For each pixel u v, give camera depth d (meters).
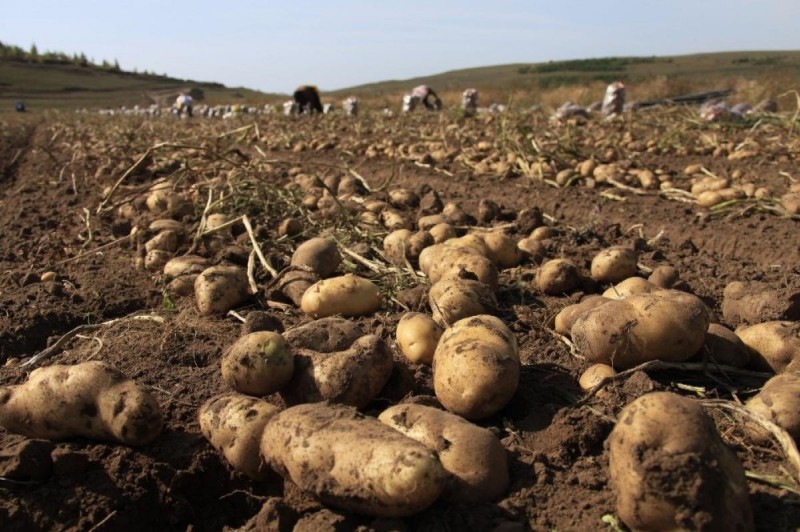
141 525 0.45
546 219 1.11
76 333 0.70
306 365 0.50
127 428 0.46
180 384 0.57
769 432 0.44
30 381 0.48
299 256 0.77
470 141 2.04
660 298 0.52
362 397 0.49
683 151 1.76
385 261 0.87
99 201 1.30
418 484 0.36
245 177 1.15
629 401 0.49
